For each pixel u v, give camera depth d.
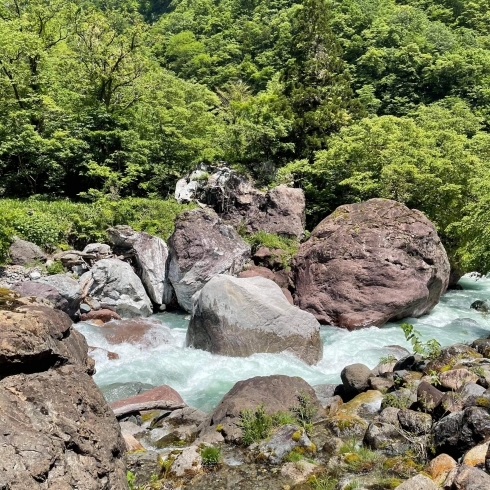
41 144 22.03
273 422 7.46
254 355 11.30
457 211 21.75
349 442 7.11
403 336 13.48
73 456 4.13
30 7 26.22
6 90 23.11
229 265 16.59
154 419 8.23
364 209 17.14
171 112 28.44
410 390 8.31
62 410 4.39
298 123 28.78
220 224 17.41
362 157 24.97
